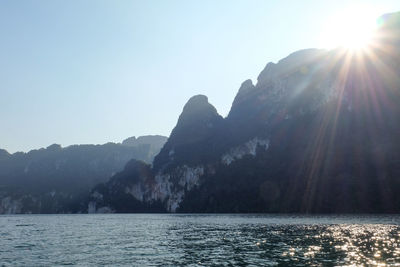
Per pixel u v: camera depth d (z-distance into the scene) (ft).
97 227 292.40
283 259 106.42
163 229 251.80
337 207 502.38
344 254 110.93
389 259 100.63
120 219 484.74
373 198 488.44
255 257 112.27
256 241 154.81
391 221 277.03
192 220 389.80
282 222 293.02
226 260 108.88
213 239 171.12
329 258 104.88
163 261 109.60
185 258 114.62
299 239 155.63
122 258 116.37
